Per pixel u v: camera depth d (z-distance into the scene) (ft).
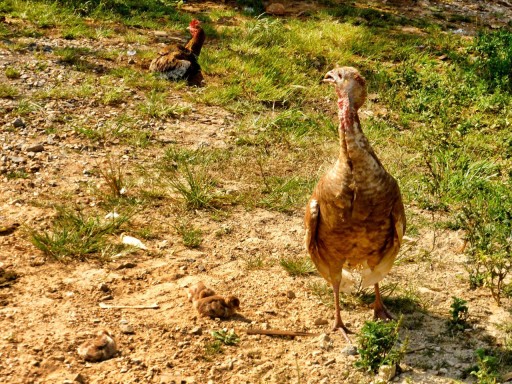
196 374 10.68
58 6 21.61
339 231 10.97
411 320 11.72
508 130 16.84
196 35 18.89
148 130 15.93
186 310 11.61
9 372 10.41
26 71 17.51
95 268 12.27
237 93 17.49
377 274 11.36
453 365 10.97
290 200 14.10
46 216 13.17
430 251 13.15
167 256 12.66
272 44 20.83
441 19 24.86
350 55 20.57
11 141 15.05
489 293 12.26
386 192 10.80
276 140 15.99
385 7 25.54
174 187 14.12
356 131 10.71
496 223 13.32
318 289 12.16
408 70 18.93
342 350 11.11
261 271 12.53
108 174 14.20
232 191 14.28
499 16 25.71
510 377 10.75
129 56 19.04
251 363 10.89
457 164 15.20
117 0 22.63
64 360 10.66
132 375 10.55
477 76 19.45
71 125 15.66
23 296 11.59
